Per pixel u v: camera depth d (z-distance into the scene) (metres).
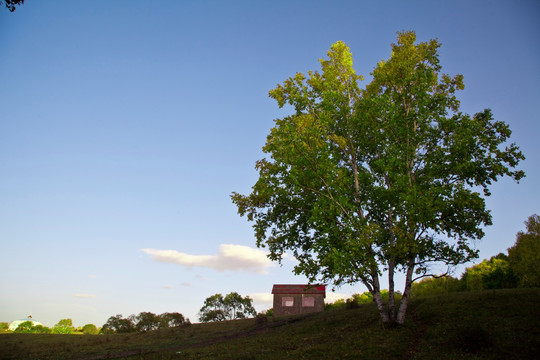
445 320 22.44
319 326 28.81
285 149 22.80
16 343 38.25
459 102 24.92
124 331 63.38
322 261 21.42
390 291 23.28
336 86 26.36
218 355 21.80
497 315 21.48
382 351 18.08
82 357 27.58
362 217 24.00
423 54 24.94
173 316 67.06
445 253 20.62
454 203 19.77
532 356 15.20
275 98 26.22
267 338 26.98
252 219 26.84
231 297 77.75
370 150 27.45
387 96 23.80
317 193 24.47
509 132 22.88
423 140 24.34
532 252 47.94
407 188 21.06
